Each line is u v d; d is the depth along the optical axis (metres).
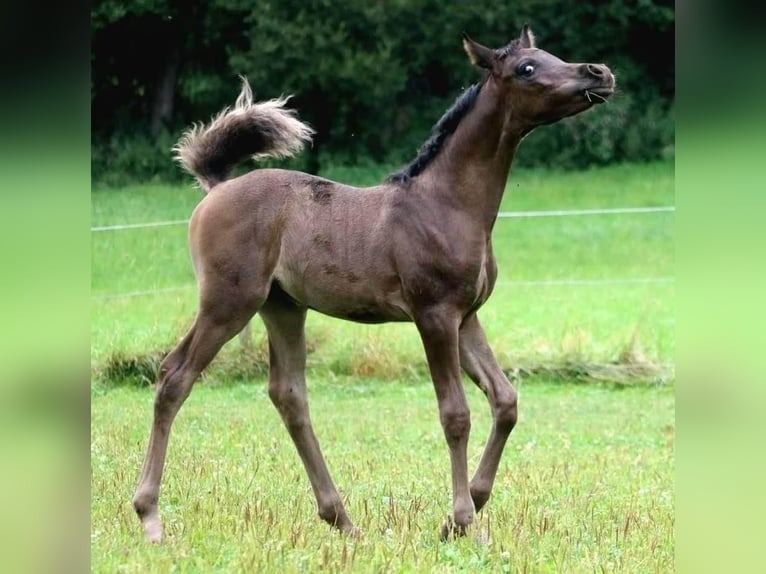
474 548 6.51
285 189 7.08
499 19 30.89
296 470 8.82
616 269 21.73
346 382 14.05
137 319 14.94
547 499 8.05
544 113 6.67
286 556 6.19
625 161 32.34
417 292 6.73
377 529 6.99
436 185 6.85
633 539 6.84
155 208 25.69
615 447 10.68
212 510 7.18
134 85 30.89
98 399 12.53
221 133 7.50
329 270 6.91
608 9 31.78
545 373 14.28
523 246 23.83
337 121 30.67
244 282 6.89
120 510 7.28
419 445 10.49
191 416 11.69
